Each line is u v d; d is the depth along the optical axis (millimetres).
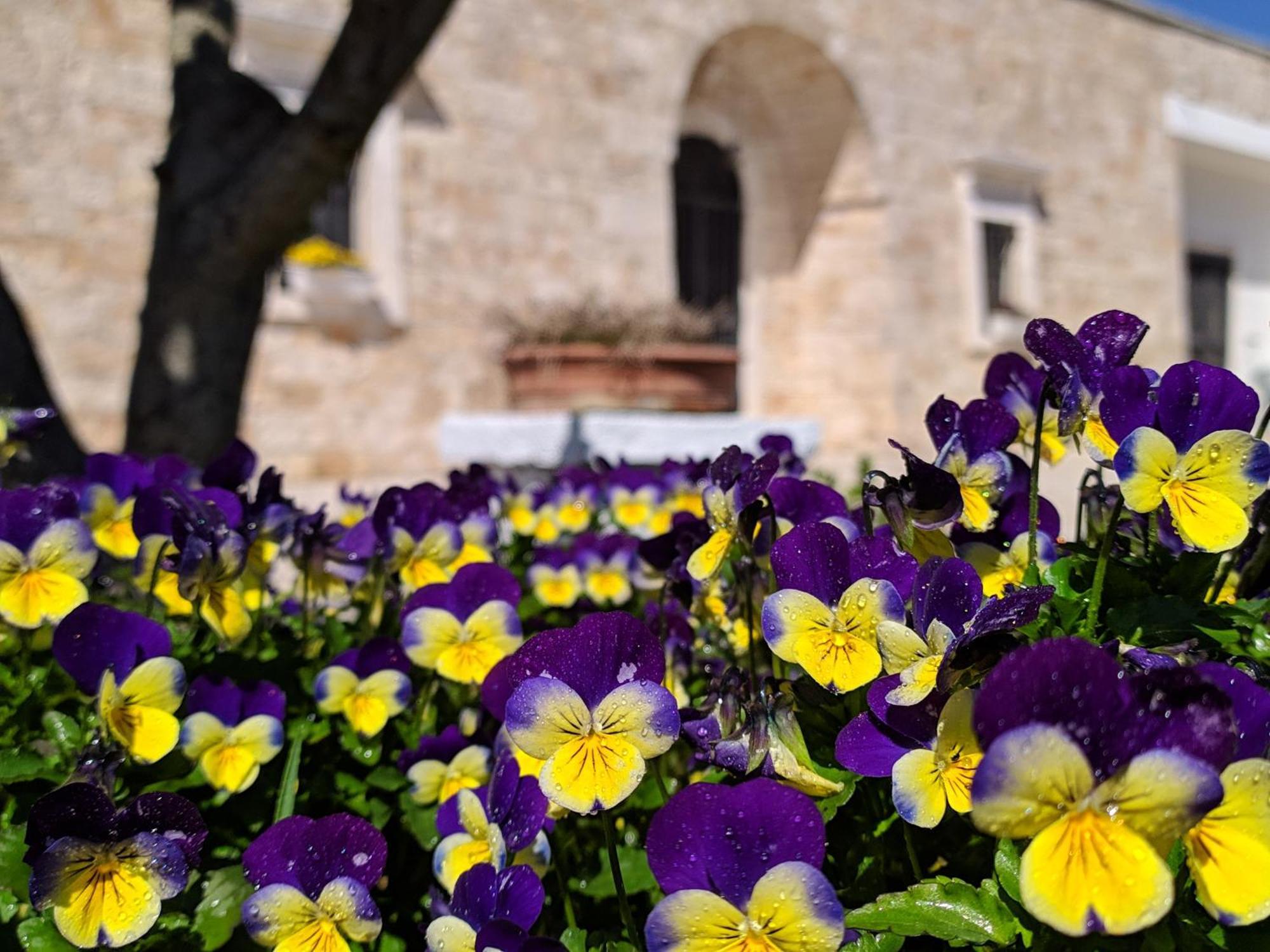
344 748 1805
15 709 1688
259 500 2014
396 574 2031
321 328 9633
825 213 14234
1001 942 1024
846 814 1307
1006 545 1483
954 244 14500
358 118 3406
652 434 5371
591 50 11297
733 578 1672
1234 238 19484
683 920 969
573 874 1519
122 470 2143
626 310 7816
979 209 14617
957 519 1409
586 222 11180
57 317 8273
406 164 10117
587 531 3324
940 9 14484
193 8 3895
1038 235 15484
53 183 8305
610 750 1067
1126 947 970
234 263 3607
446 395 10219
